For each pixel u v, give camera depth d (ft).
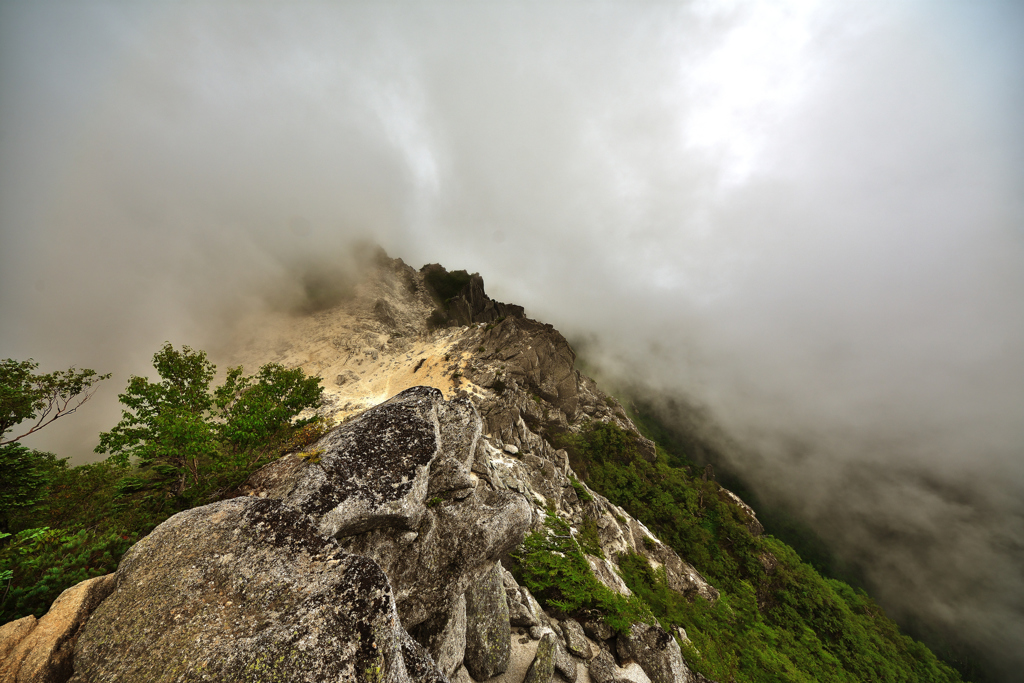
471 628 31.40
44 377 47.67
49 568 22.91
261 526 15.23
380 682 12.48
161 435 41.09
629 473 233.35
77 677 12.14
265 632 12.53
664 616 80.07
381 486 20.88
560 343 289.33
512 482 113.60
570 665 37.86
